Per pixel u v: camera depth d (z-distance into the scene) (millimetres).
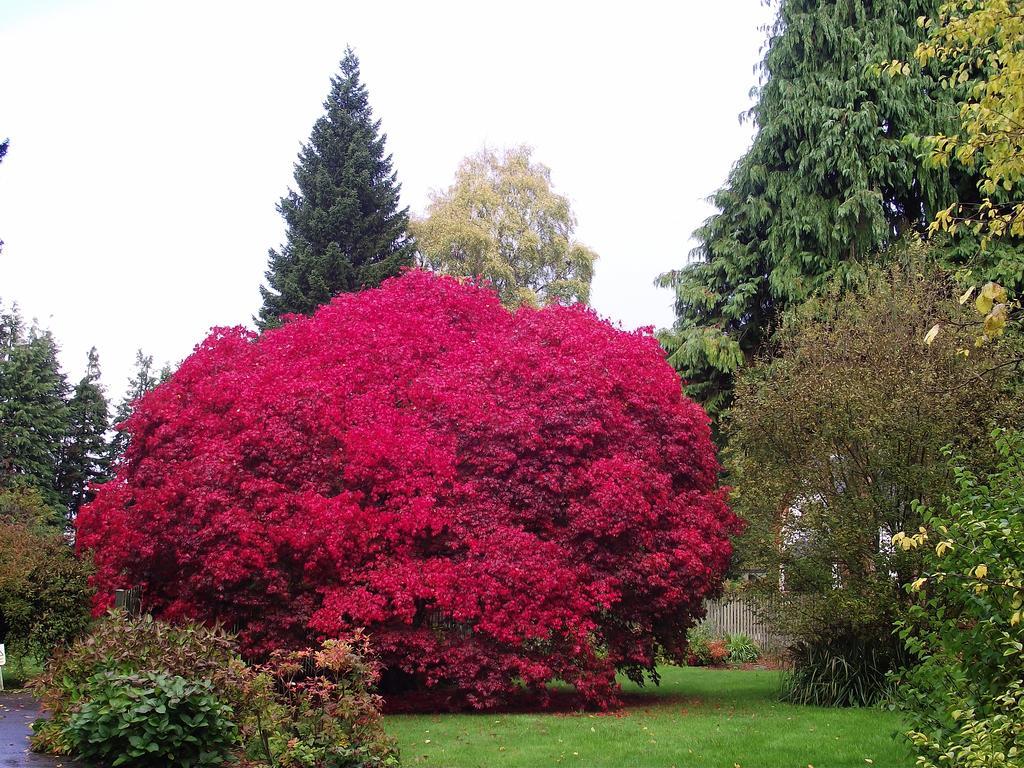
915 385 12273
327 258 30484
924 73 23375
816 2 24422
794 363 13883
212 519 12219
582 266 38344
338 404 13312
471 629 13164
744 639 22500
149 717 7656
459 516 12977
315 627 12188
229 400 13430
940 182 22125
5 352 39875
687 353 24719
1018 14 7098
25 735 9859
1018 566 6223
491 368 13875
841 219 22672
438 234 35719
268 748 7953
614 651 13391
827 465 13195
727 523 14711
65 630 17000
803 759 9320
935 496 12070
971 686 6980
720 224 25938
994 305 5820
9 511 24016
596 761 9359
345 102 34344
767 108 25094
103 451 43469
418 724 11812
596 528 12773
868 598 12227
